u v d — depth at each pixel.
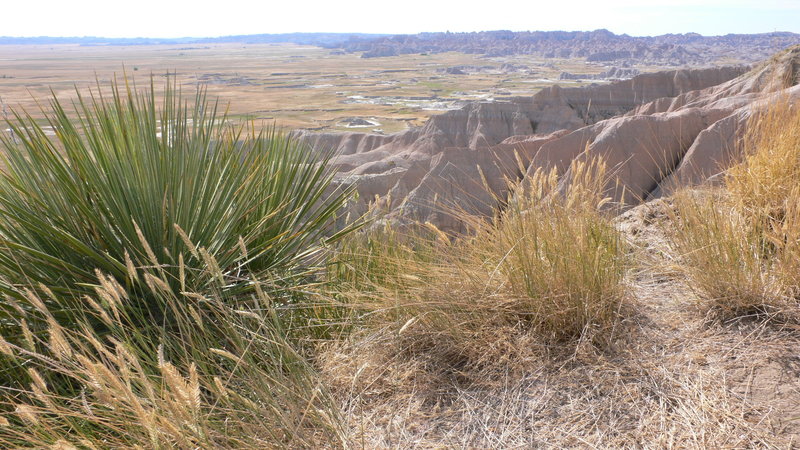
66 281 2.63
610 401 2.04
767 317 2.39
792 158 3.10
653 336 2.42
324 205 3.49
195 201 2.86
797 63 19.11
